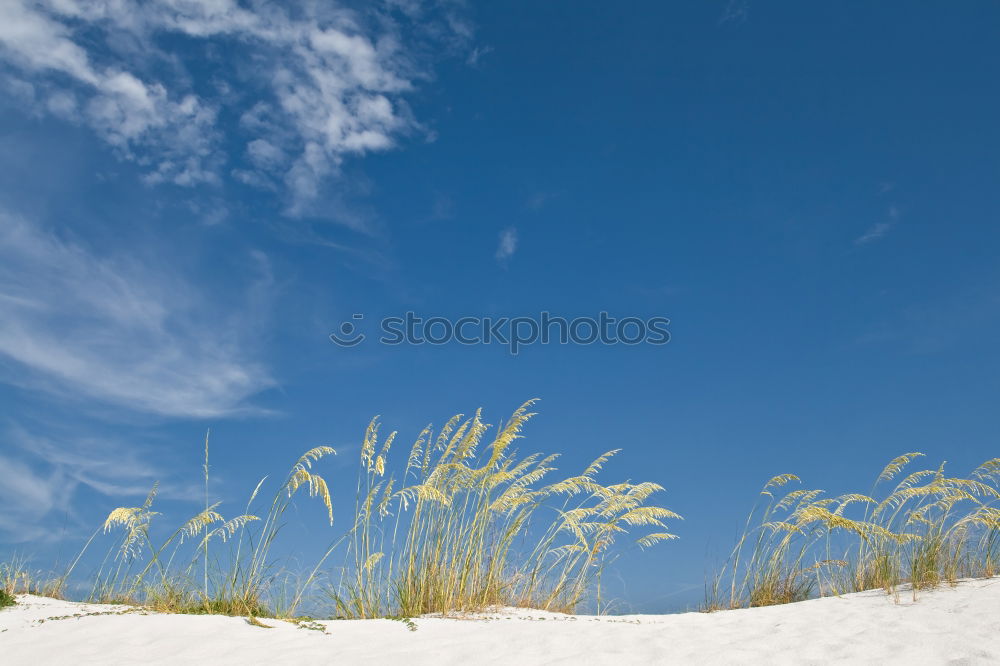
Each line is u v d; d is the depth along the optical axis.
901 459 8.78
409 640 5.05
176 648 4.75
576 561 7.98
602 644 4.85
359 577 6.95
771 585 8.48
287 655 4.58
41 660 4.54
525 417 7.87
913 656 4.34
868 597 6.96
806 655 4.49
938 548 7.52
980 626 5.02
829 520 7.97
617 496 8.51
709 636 5.14
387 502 7.00
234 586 6.43
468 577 7.26
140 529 6.71
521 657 4.52
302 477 6.57
